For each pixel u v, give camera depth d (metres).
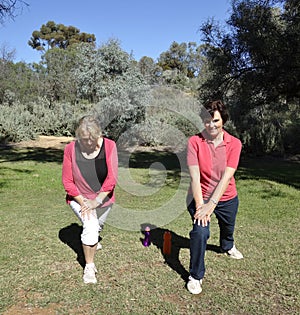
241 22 13.91
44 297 3.41
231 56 14.35
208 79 15.77
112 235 5.14
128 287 3.61
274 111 18.17
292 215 6.21
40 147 18.64
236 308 3.24
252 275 3.89
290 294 3.49
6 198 7.46
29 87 34.81
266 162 14.22
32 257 4.33
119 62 16.77
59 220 5.86
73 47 42.28
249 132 16.28
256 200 7.36
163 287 3.62
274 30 13.47
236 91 15.39
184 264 4.17
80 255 4.40
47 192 8.10
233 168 3.65
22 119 21.70
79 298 3.39
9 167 12.06
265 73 13.59
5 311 3.17
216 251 4.55
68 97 33.00
